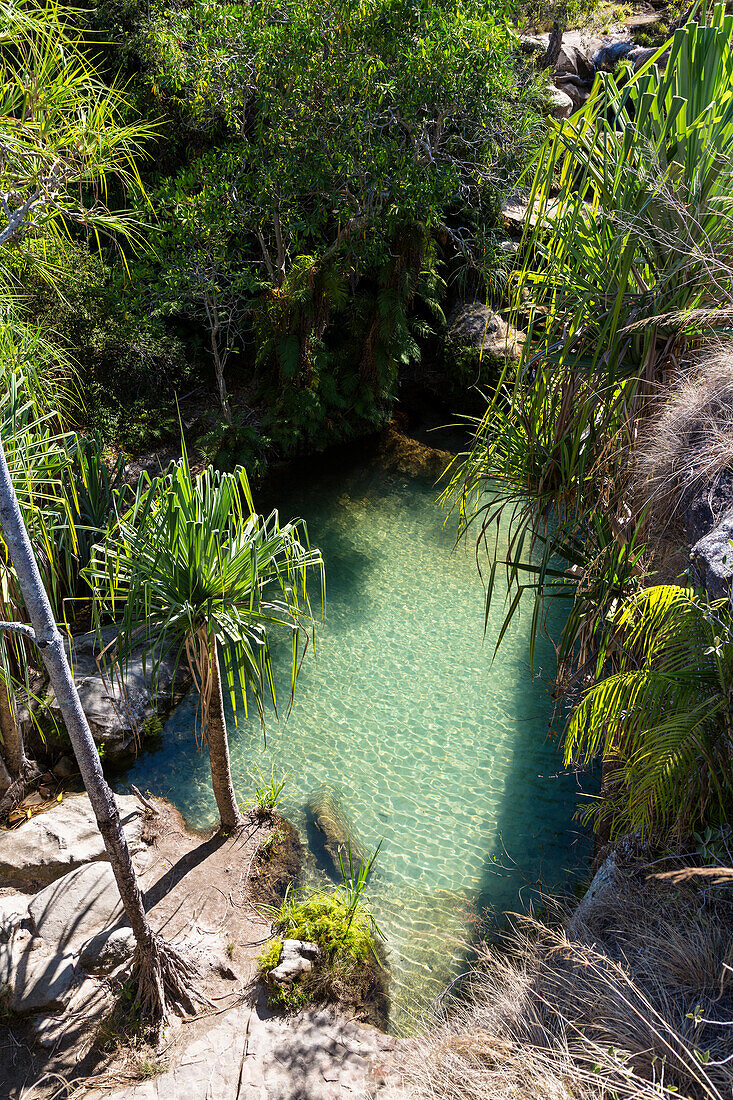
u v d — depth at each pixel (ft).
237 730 28.04
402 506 42.55
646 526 14.70
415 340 54.13
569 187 15.03
